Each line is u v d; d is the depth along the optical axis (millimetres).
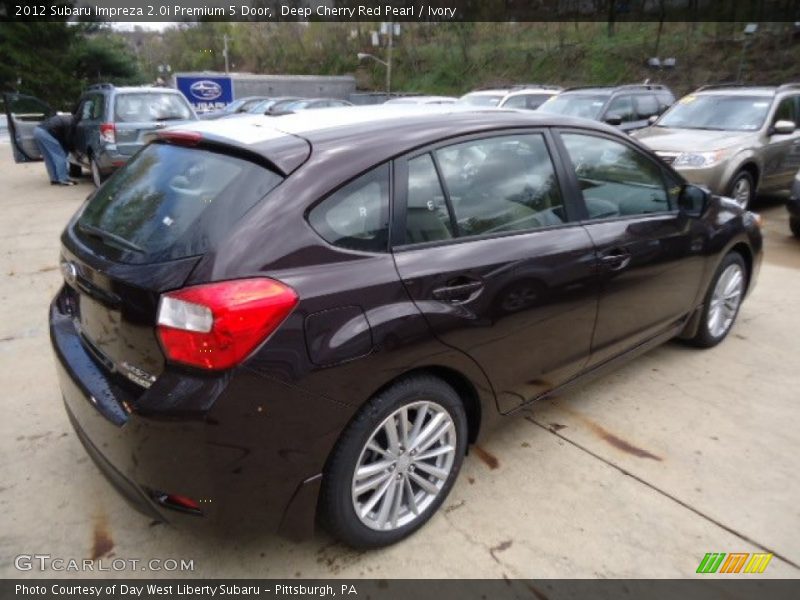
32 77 32312
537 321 2682
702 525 2537
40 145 10680
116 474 2119
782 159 8258
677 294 3562
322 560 2340
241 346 1844
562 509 2619
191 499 1955
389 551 2387
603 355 3188
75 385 2223
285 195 2029
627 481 2803
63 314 2629
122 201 2363
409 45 47781
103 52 35812
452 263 2346
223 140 2260
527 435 3160
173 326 1854
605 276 2967
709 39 30906
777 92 8422
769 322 4660
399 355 2160
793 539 2471
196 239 1958
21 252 6418
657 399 3521
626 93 11031
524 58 38969
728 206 4035
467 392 2598
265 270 1926
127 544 2408
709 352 4133
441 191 2428
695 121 8641
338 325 2020
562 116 3023
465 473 2850
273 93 38156
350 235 2139
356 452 2162
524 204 2725
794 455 3010
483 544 2424
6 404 3350
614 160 3189
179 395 1854
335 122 2453
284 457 1994
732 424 3271
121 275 1983
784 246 6945
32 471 2805
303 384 1955
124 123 9164
